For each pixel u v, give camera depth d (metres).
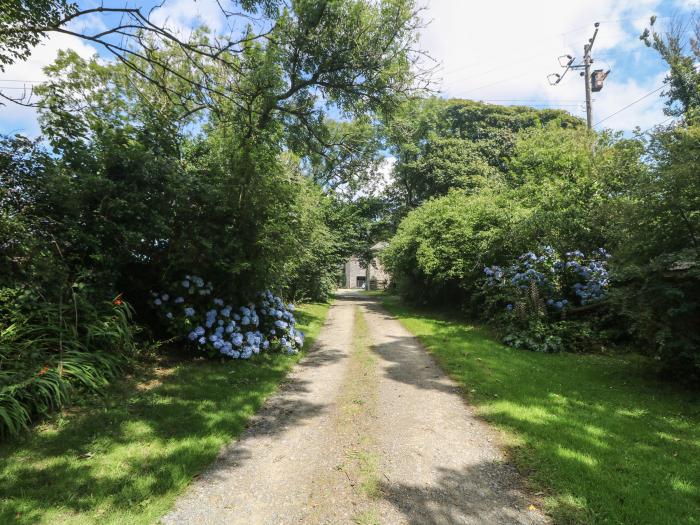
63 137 5.74
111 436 3.50
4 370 3.77
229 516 2.57
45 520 2.37
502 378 5.71
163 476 2.93
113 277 5.72
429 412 4.53
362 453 3.51
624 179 7.40
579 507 2.64
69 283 5.06
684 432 3.86
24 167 5.19
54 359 4.26
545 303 8.70
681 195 5.32
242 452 3.52
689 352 5.11
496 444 3.66
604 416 4.25
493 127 26.47
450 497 2.81
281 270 8.02
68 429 3.54
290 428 4.09
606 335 7.73
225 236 6.66
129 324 5.76
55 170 5.30
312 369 6.54
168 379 5.17
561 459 3.27
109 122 6.58
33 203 5.12
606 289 8.22
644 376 5.84
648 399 4.82
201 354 6.39
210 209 6.64
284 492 2.88
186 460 3.18
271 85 7.62
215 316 6.47
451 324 11.41
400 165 26.06
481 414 4.41
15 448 3.17
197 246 6.38
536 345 7.72
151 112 7.13
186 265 6.35
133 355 5.50
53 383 3.82
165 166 6.09
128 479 2.86
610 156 10.34
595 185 9.76
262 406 4.73
